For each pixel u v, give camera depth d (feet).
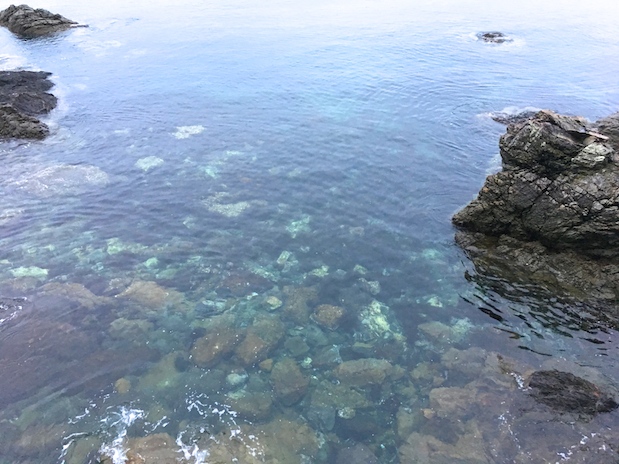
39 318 54.80
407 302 58.95
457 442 42.52
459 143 96.68
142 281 61.57
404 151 93.50
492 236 70.03
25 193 81.10
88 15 216.54
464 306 58.29
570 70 136.05
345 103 115.96
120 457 40.22
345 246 68.49
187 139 99.76
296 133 101.30
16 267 63.72
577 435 42.45
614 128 80.69
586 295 58.44
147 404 45.50
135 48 165.37
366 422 44.68
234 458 40.83
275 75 135.03
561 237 62.75
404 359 51.39
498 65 140.87
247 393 47.21
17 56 160.66
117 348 51.70
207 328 54.85
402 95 119.85
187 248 68.08
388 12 211.61
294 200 78.79
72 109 116.47
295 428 43.96
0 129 104.01
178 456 40.65
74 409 44.62
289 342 53.52
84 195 80.69
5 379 47.19
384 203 77.92
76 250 67.51
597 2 230.89
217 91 124.88
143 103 118.83
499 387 47.50
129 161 91.40
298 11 215.31
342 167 88.07
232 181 84.17
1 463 39.70
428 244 69.05
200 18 206.08
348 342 53.62
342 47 159.22
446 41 165.17
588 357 50.62
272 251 67.62
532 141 64.75
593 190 60.44
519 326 55.11
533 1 233.96
